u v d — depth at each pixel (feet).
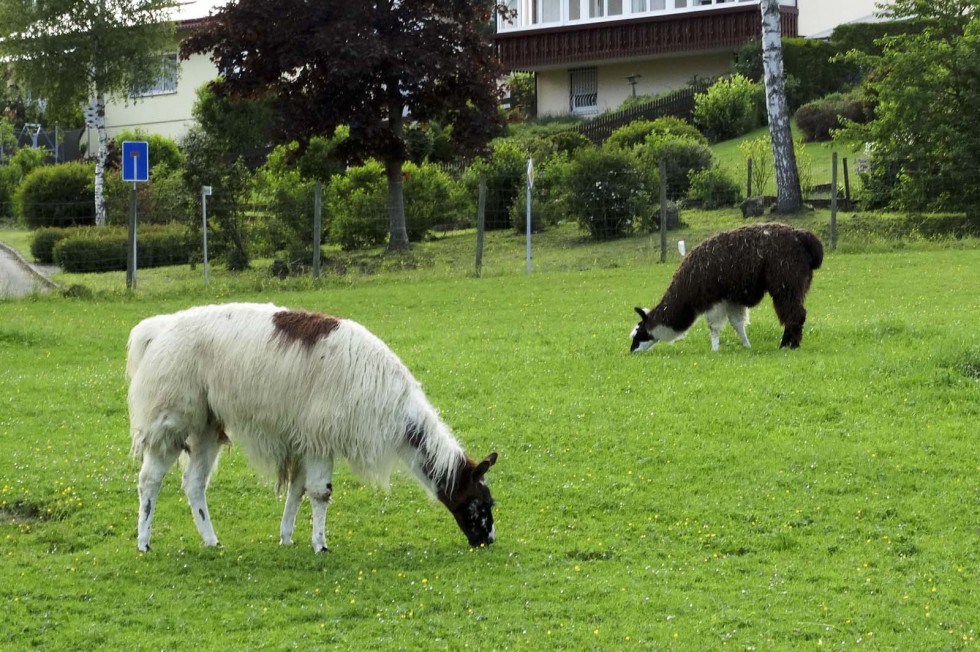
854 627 23.88
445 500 28.91
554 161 111.34
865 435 36.94
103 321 62.85
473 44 100.58
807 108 132.77
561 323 57.72
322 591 26.09
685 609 24.88
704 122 141.08
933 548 28.35
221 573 27.30
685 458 35.65
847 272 69.82
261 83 98.27
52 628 24.34
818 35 172.96
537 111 178.09
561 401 42.11
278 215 97.45
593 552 28.76
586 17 174.40
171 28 133.90
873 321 51.62
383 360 28.19
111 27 127.54
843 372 43.37
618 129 135.13
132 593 26.09
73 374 48.29
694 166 109.19
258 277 86.12
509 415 40.68
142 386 28.30
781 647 22.89
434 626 24.21
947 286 63.21
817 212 95.35
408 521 31.48
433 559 28.30
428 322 59.82
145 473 28.60
